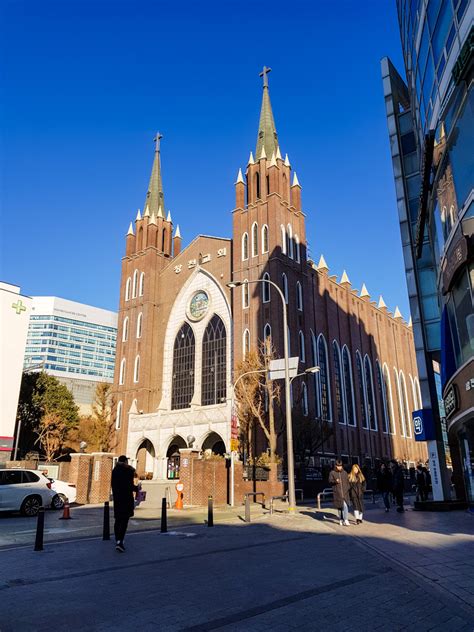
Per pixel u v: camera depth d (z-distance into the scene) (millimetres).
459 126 17156
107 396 60188
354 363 63406
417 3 22125
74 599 6984
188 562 9836
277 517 19766
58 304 166500
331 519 18641
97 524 16641
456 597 7008
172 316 59000
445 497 25578
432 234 22719
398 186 30359
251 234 52844
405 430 73625
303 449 40344
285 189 54906
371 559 10156
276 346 46562
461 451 22188
